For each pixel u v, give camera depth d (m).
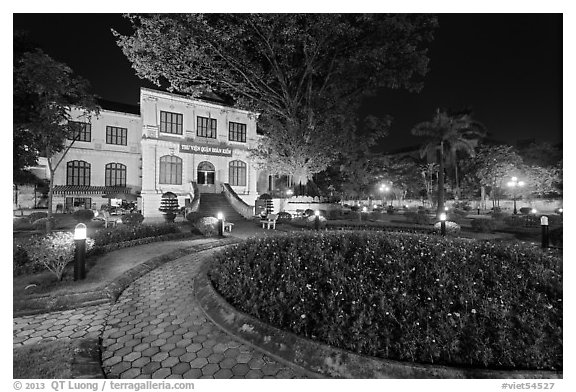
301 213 18.12
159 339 3.84
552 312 3.20
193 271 6.95
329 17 12.88
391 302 3.51
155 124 22.19
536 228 14.06
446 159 31.45
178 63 14.03
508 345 2.94
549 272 3.75
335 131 18.45
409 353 2.99
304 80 18.11
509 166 30.45
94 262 6.96
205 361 3.35
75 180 25.03
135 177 27.44
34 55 9.94
